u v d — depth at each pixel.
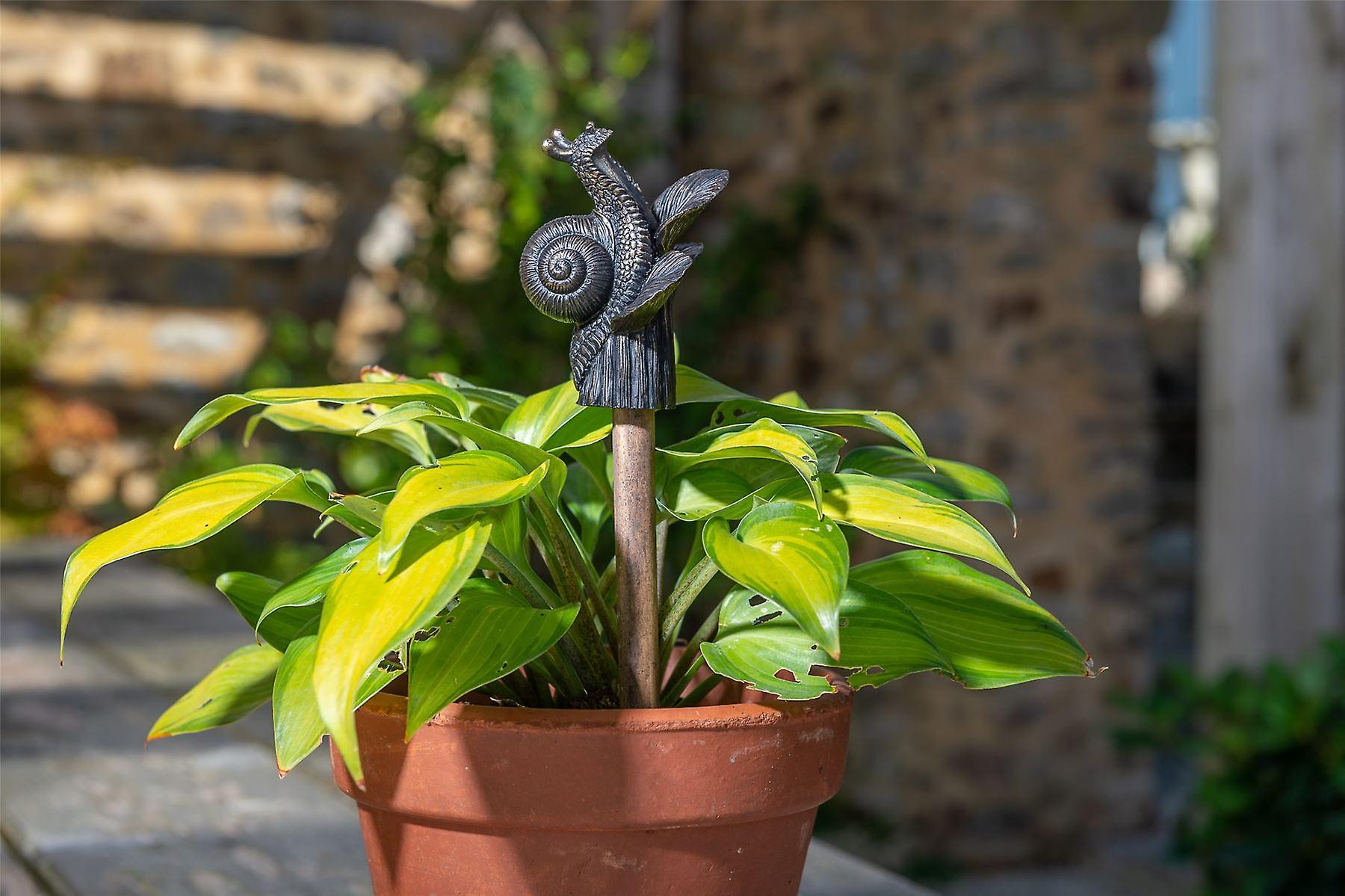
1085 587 4.32
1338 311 2.83
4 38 5.41
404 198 5.94
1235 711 2.59
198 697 0.96
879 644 0.79
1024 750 4.31
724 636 0.82
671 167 5.72
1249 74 2.83
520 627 0.73
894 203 4.61
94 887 1.21
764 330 5.27
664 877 0.75
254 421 0.99
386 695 0.77
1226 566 2.92
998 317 4.20
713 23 5.59
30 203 5.47
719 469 0.87
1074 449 4.29
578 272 0.74
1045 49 4.17
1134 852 4.30
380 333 5.93
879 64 4.67
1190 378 6.61
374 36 5.88
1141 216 4.33
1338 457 2.85
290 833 1.36
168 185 5.65
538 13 6.04
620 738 0.72
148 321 5.63
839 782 0.82
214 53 5.68
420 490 0.68
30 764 1.60
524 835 0.74
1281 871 2.52
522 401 0.90
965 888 4.10
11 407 5.26
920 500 0.77
